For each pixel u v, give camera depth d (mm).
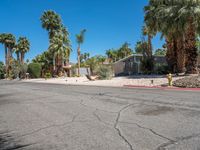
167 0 25438
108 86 21125
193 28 23172
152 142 4578
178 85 17344
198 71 24469
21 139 5250
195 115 6707
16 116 7945
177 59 27109
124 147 4383
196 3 22297
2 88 24094
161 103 9195
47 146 4688
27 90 19922
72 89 19047
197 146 4285
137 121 6340
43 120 7090
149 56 37000
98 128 5812
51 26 54844
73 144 4719
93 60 57531
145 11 28453
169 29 24062
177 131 5234
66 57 56094
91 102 10547
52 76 57031
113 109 8398
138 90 15602
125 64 43625
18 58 72375
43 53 66375
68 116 7500
